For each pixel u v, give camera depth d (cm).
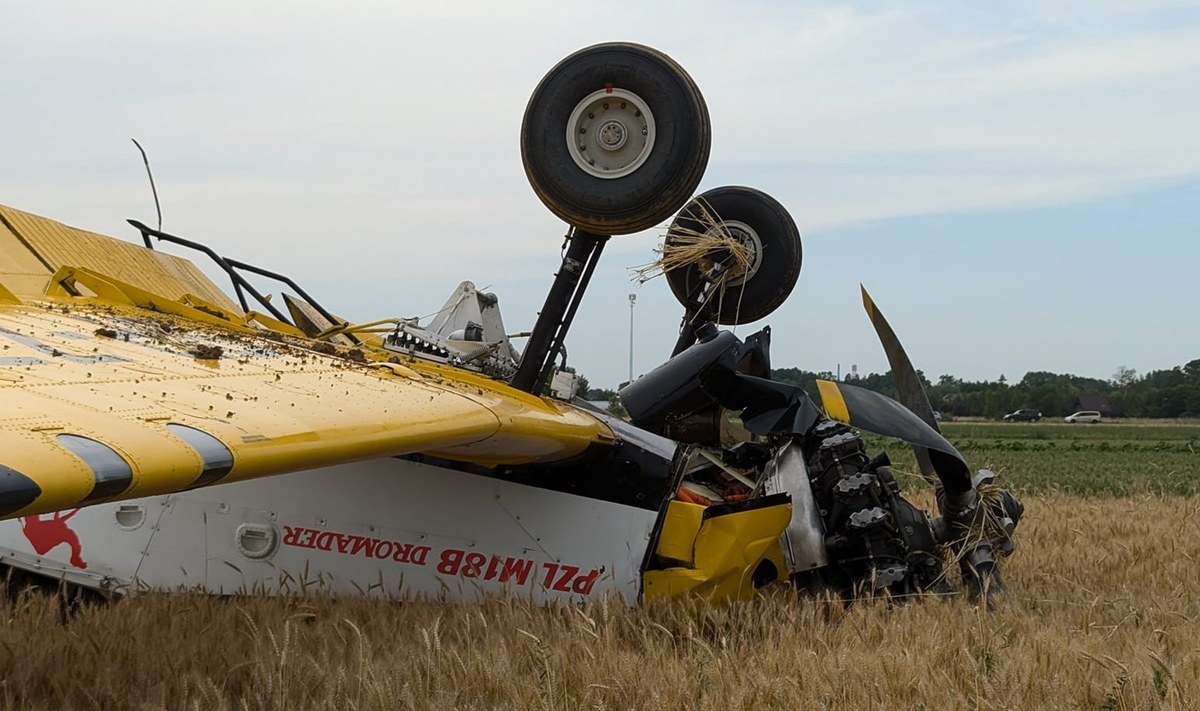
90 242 695
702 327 748
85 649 492
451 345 758
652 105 622
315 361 530
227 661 483
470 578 613
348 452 371
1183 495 2039
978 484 682
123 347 444
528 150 639
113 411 316
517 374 671
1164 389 10969
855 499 621
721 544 595
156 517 603
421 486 613
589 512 621
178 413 333
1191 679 481
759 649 535
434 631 478
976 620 563
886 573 608
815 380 661
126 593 601
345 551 609
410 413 441
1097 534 1066
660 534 610
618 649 516
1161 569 810
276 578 604
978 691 450
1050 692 464
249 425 344
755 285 810
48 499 251
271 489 608
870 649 527
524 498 618
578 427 582
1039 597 682
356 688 451
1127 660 508
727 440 745
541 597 613
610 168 633
